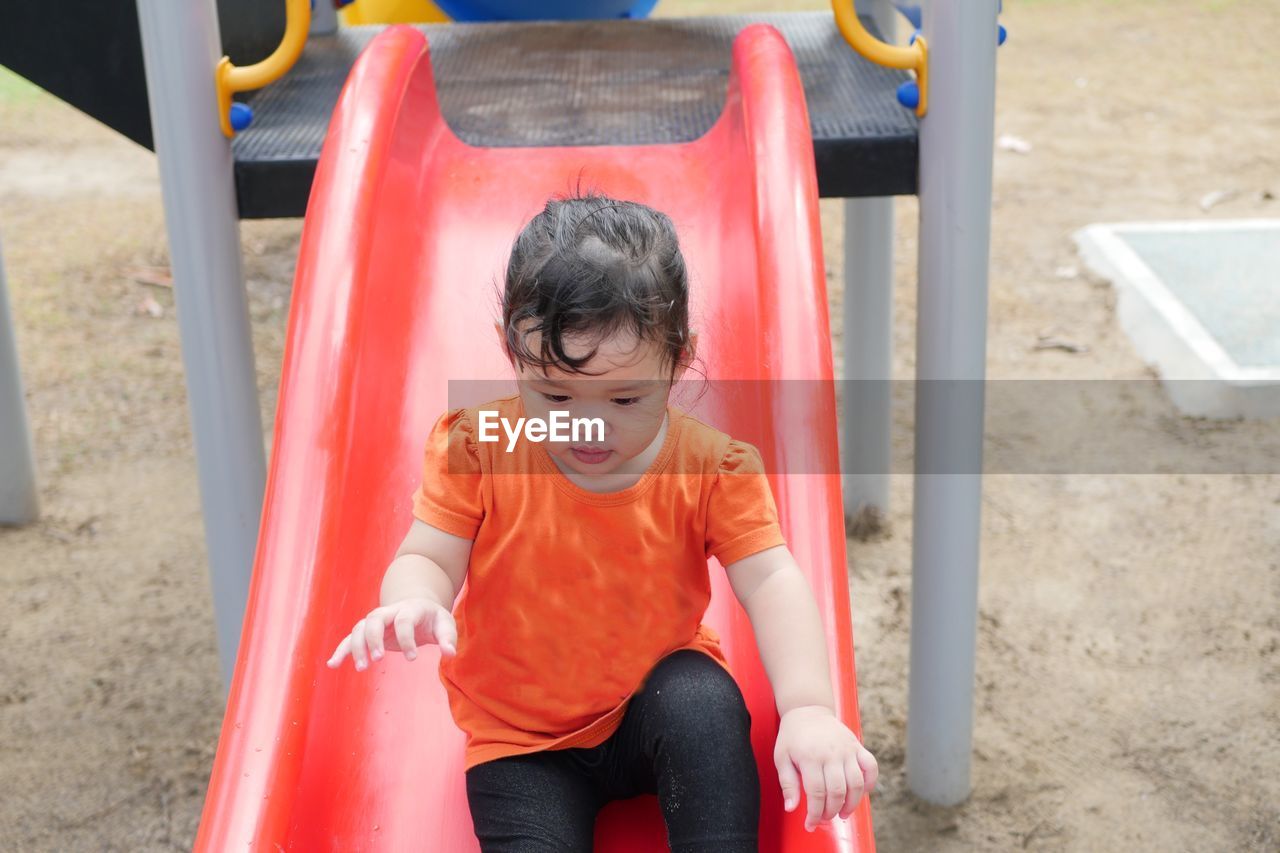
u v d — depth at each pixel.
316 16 3.06
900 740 2.87
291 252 5.38
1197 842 2.57
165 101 2.11
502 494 1.39
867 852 1.33
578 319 1.23
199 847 1.33
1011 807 2.67
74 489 3.85
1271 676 3.04
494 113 2.56
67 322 4.81
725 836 1.30
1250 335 4.43
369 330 1.87
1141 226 5.32
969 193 2.15
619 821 1.48
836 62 2.67
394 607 1.28
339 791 1.53
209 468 2.33
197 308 2.22
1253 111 6.74
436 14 4.35
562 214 1.29
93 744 2.87
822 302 1.78
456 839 1.48
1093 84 7.23
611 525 1.39
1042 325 4.73
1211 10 8.62
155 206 5.83
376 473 1.80
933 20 2.09
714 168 2.26
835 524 1.60
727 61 2.86
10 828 2.63
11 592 3.38
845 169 2.20
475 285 2.07
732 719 1.35
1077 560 3.49
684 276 1.30
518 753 1.40
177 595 3.39
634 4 4.05
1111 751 2.82
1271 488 3.78
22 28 2.39
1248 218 5.45
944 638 2.51
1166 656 3.12
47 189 6.00
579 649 1.40
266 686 1.46
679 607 1.41
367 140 1.98
